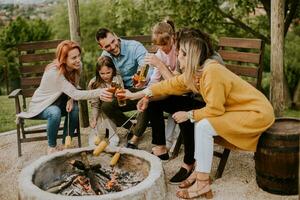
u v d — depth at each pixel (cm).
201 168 368
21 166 462
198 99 440
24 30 1148
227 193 385
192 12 827
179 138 454
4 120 711
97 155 393
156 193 353
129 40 495
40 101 452
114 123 476
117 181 388
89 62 1312
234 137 364
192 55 358
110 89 432
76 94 441
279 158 364
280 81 471
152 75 446
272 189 378
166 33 432
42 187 387
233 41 469
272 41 467
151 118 441
